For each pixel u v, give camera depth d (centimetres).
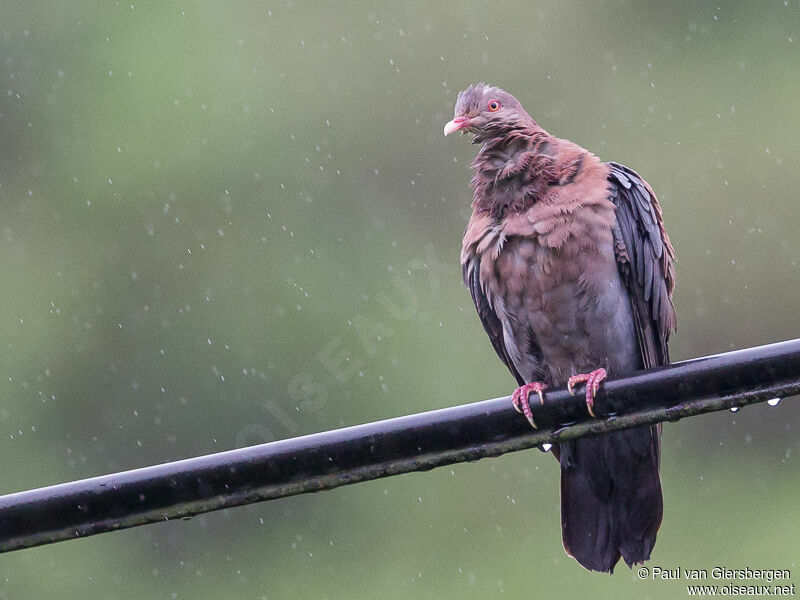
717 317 1719
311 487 500
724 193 1784
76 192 1705
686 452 1723
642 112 1827
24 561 1642
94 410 1633
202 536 1681
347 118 1758
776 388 505
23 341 1656
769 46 1848
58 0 1778
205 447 1608
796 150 1784
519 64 1830
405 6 1823
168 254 1673
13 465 1611
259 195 1698
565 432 529
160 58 1733
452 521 1586
